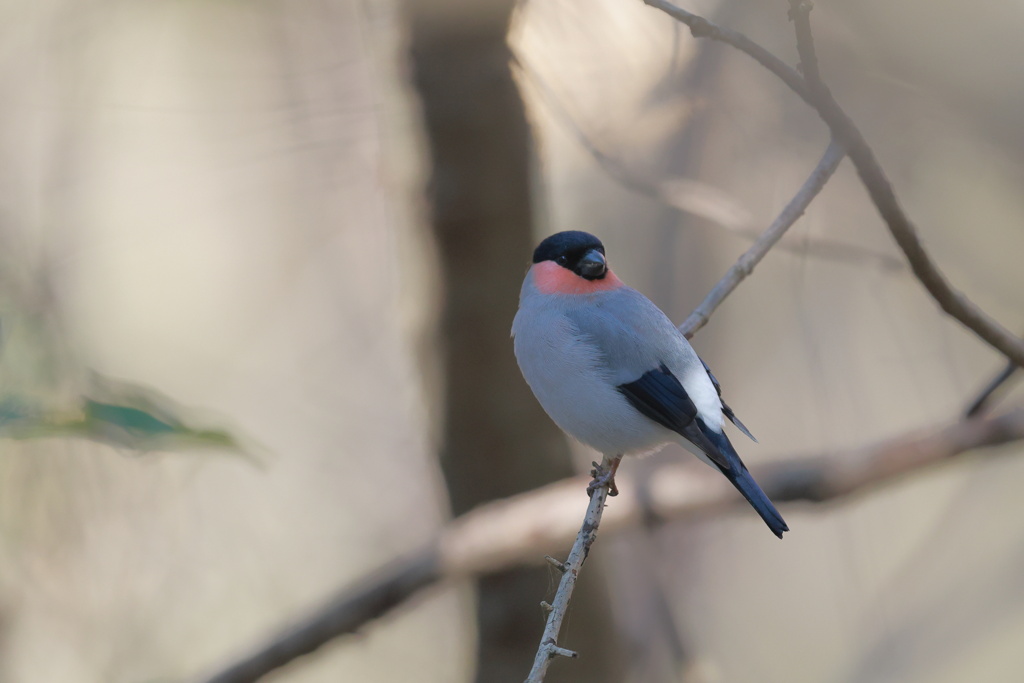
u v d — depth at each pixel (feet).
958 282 37.81
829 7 19.65
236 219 50.85
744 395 47.50
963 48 17.72
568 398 26.20
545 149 33.04
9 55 41.88
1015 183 28.81
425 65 29.73
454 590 45.47
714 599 47.85
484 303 31.24
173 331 50.75
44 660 32.48
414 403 33.58
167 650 34.73
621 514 32.35
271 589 40.55
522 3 28.84
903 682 44.83
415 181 31.14
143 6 40.98
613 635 33.63
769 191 40.34
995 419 30.04
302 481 49.62
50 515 30.32
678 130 39.22
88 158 43.62
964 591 46.65
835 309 43.65
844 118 16.28
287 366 52.90
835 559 47.06
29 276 37.17
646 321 26.27
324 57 40.50
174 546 35.19
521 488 32.60
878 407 43.32
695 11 38.06
